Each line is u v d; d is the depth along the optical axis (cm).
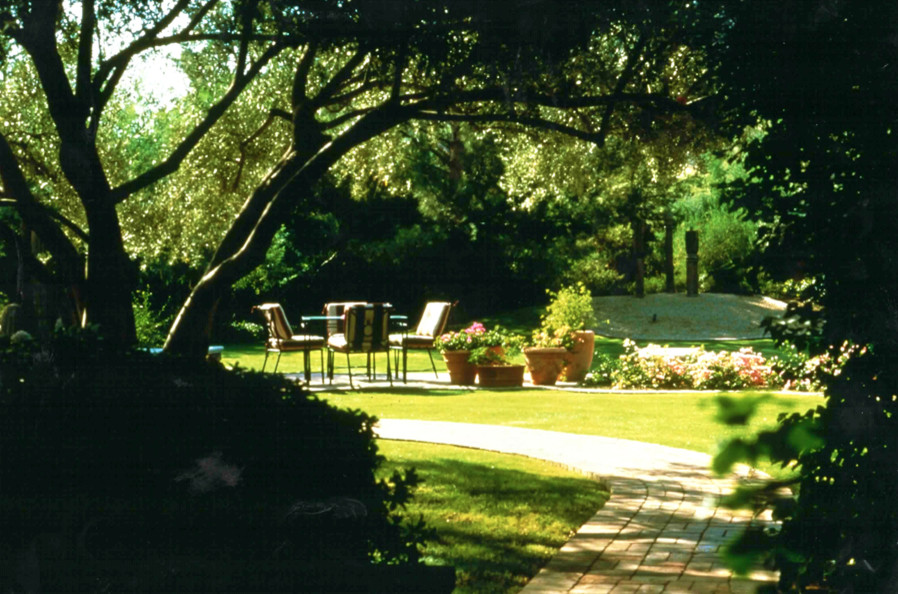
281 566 290
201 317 809
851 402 206
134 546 291
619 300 3156
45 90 738
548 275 2908
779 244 234
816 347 236
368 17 509
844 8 219
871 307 221
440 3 479
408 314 3123
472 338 1750
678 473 843
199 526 292
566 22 427
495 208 2714
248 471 306
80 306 793
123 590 288
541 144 1140
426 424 1169
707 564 546
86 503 293
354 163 1273
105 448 298
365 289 3106
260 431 313
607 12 409
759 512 161
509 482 812
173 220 1379
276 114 877
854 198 225
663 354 1728
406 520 650
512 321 3016
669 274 3284
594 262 3231
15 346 342
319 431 317
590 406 1400
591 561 555
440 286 3097
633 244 3216
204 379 327
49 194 1193
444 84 597
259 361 2191
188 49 1112
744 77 237
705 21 242
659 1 370
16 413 301
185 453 302
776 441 162
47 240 782
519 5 430
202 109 1202
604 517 674
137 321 1800
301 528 294
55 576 290
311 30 581
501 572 532
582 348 1800
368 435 327
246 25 708
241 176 1209
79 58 740
